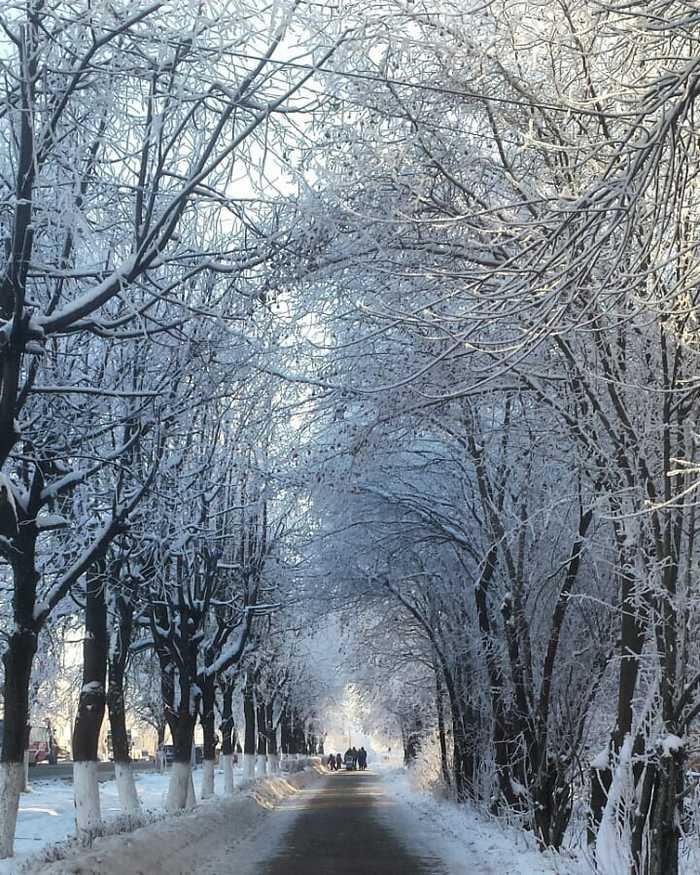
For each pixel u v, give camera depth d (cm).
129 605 2748
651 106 879
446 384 1648
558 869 1688
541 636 2225
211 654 3472
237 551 3127
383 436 1780
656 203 936
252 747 5056
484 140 1466
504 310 1129
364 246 1458
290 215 1549
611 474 1451
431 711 4644
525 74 1351
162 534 2266
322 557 3056
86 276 1562
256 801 3794
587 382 1390
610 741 1536
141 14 1289
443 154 1404
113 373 1933
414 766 5809
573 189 1255
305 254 1476
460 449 2256
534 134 1221
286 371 1852
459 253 1405
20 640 1727
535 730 2055
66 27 1316
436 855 2267
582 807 2331
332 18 1331
